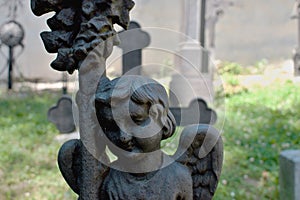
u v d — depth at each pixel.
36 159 5.00
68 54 1.53
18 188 4.24
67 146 1.54
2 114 7.08
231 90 8.02
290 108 6.88
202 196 1.63
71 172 1.55
